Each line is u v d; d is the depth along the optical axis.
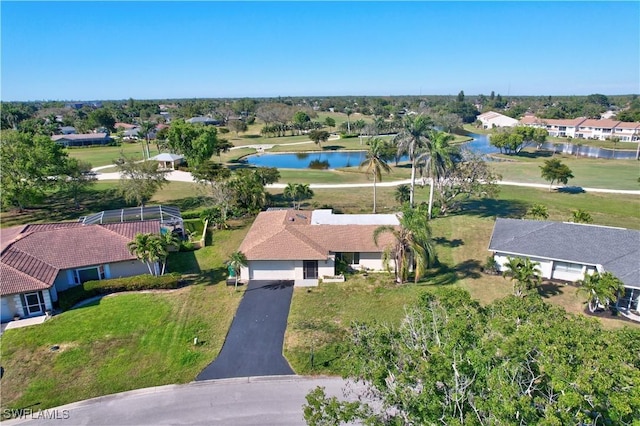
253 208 59.94
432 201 58.53
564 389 14.27
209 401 24.61
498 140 116.94
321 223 45.50
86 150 128.50
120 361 28.30
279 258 39.16
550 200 67.44
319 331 31.47
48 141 61.41
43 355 28.94
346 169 95.38
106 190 75.44
